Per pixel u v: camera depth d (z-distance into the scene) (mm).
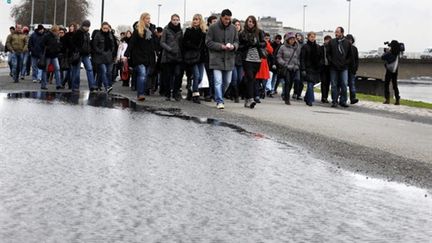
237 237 4789
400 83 110125
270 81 24672
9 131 10219
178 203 5801
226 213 5512
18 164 7395
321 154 9180
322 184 6980
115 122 12227
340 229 5148
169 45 17938
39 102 15992
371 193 6629
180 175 7141
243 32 16734
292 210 5727
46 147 8734
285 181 7062
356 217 5574
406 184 7207
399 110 20953
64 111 13945
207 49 18188
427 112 20734
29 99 16812
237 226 5105
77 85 21453
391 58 24125
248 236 4828
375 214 5719
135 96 20062
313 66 20094
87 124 11680
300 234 4945
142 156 8328
